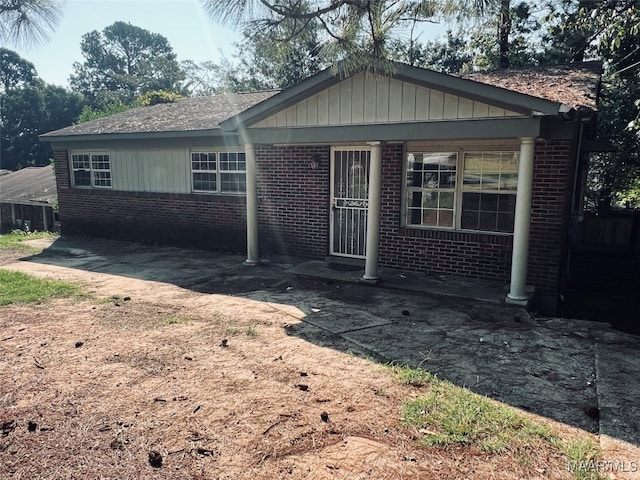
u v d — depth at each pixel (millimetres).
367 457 3059
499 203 7633
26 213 20594
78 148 13172
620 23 7859
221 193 11031
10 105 44031
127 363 4547
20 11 4637
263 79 33938
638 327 6715
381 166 8023
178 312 6250
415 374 4293
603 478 2822
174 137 10953
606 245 12453
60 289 7430
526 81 8172
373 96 7191
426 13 4121
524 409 3676
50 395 3902
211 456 3082
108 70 65375
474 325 5727
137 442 3234
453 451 3117
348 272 8430
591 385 4105
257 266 9266
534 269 7215
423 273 8289
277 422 3484
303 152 9484
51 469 2947
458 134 6574
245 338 5254
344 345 5051
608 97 13281
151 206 12125
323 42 4480
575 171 8438
